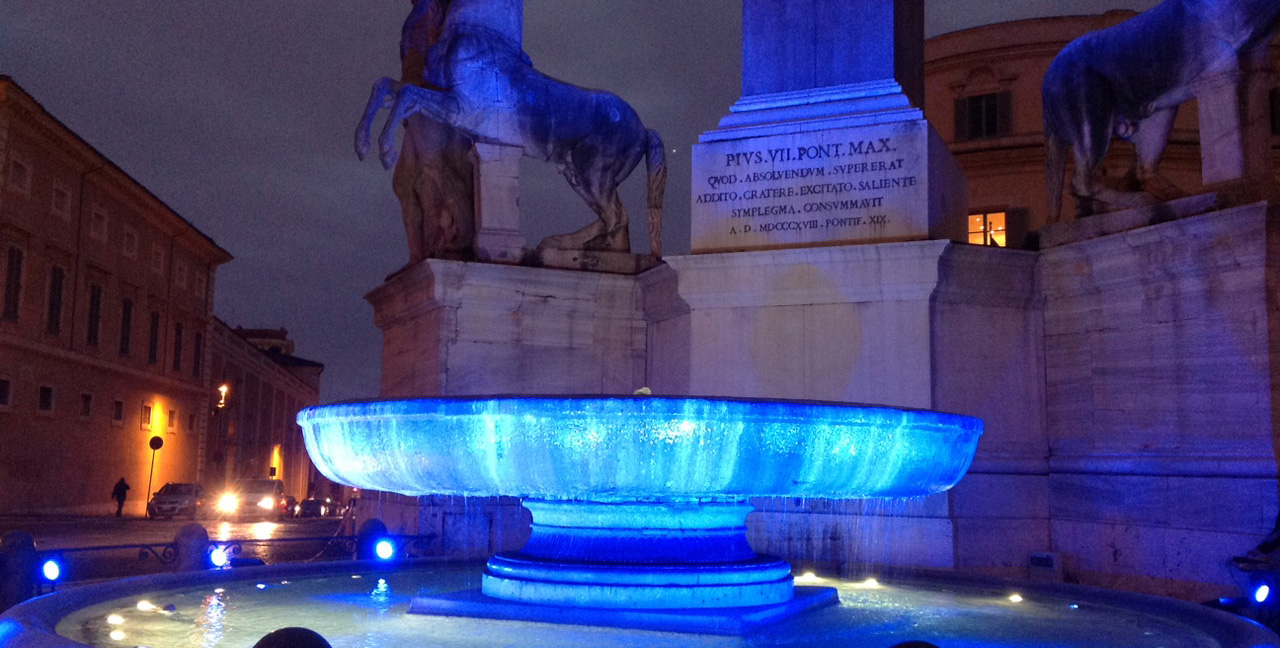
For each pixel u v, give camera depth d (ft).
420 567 26.50
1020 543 31.07
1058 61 35.19
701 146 34.60
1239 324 28.25
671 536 18.83
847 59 33.99
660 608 17.71
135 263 145.28
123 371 141.18
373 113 37.17
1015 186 89.04
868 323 31.37
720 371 32.94
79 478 128.98
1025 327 32.55
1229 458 27.91
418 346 38.04
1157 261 29.89
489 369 36.22
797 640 16.98
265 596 21.01
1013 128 89.61
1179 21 31.73
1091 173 34.27
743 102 34.83
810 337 31.99
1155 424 29.84
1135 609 19.90
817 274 31.94
